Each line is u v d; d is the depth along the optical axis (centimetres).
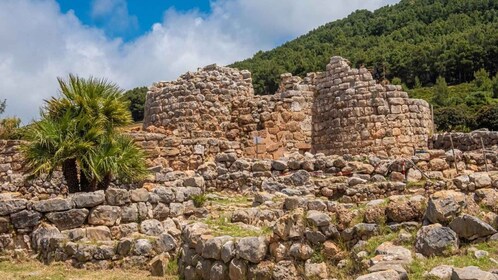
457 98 6019
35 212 1110
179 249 995
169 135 2041
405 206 748
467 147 1881
